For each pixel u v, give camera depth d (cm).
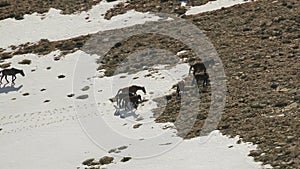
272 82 8288
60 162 7194
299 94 7538
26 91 10506
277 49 9781
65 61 11700
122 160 6794
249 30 11088
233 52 10138
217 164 6059
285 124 6706
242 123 7088
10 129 8875
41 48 12612
